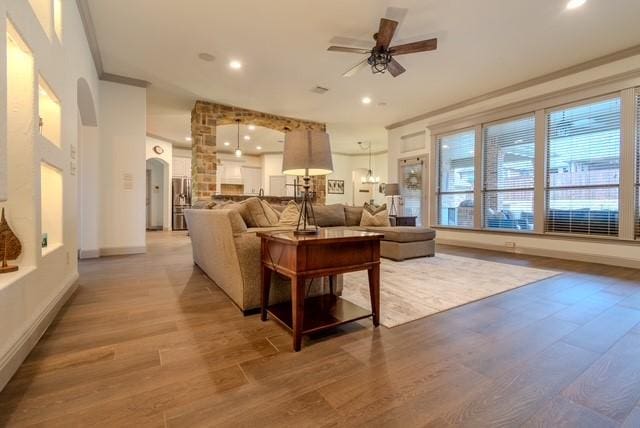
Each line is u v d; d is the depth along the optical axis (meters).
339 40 3.60
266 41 3.62
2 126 1.22
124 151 4.71
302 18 3.18
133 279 3.18
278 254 1.85
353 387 1.32
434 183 6.40
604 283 3.06
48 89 2.04
